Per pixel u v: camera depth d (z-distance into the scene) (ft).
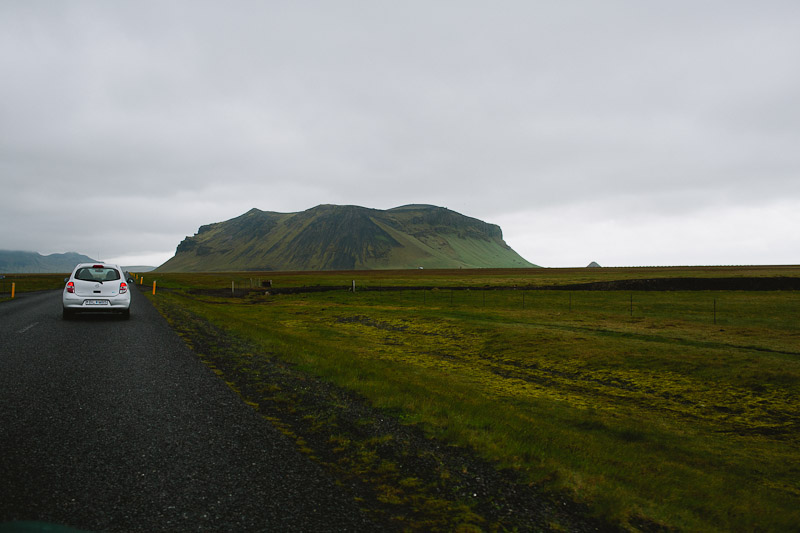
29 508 13.80
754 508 22.13
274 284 304.09
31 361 35.58
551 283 278.05
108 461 17.70
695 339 89.66
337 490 16.52
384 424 24.97
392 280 338.13
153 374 32.89
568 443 27.71
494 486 18.11
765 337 92.58
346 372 39.70
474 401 37.65
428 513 15.35
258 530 13.33
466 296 207.51
